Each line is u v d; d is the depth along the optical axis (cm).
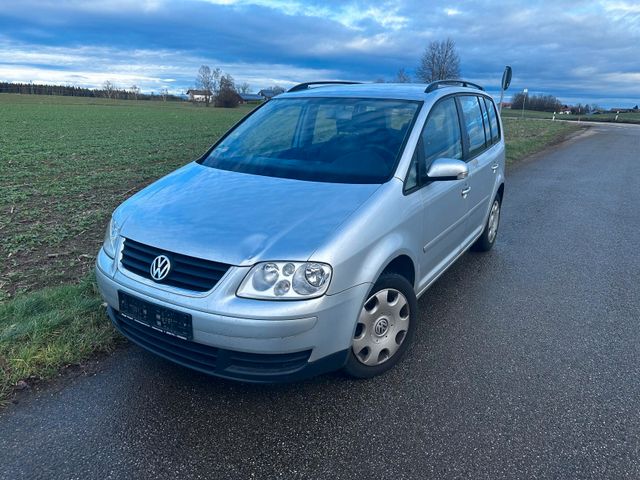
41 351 335
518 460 258
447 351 367
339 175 345
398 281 326
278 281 260
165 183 368
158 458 256
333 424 284
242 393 310
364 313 309
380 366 328
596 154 1756
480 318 423
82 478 242
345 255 274
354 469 251
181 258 278
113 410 291
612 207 866
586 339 389
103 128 3186
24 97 9306
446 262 431
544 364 351
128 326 311
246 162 385
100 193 963
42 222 718
